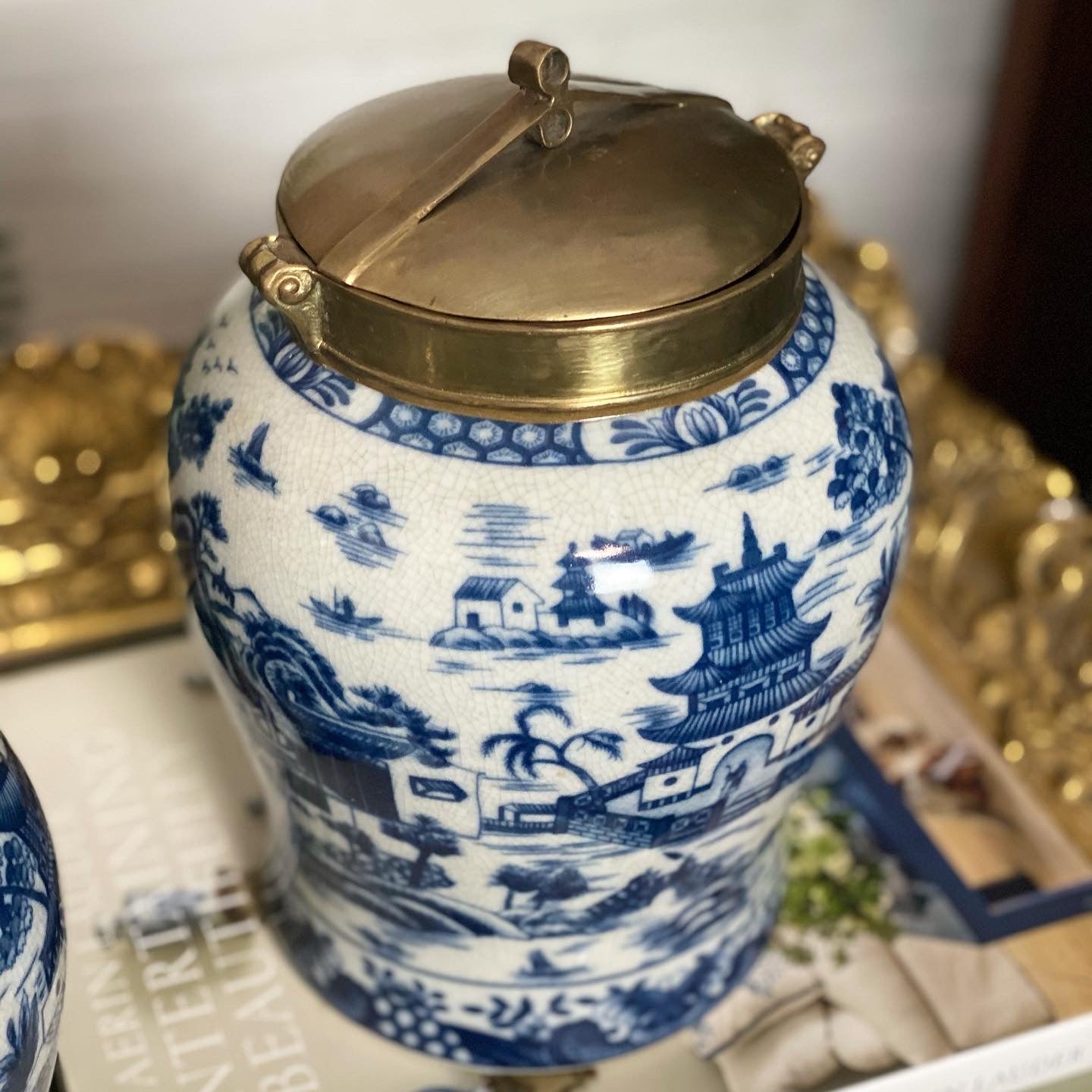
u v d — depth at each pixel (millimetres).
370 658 546
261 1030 730
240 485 566
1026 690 912
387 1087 708
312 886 722
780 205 555
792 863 807
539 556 527
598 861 613
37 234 1140
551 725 549
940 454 1034
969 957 762
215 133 1128
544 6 1137
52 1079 632
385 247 521
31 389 1015
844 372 586
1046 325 1314
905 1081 710
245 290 638
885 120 1272
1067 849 818
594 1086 708
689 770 579
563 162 545
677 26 1176
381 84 1140
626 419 537
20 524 980
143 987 747
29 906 509
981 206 1293
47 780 844
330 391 558
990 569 972
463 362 520
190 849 813
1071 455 1350
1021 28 1195
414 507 534
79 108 1086
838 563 564
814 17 1199
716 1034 729
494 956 673
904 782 851
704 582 536
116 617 948
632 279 512
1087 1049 739
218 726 878
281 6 1081
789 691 578
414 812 594
